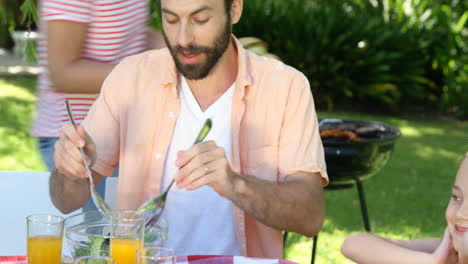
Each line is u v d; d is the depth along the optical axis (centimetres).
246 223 219
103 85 231
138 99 226
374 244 218
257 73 222
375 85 830
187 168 187
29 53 305
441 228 443
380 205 489
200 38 202
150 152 226
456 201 201
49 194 221
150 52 233
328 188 330
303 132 220
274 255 220
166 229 179
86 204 235
